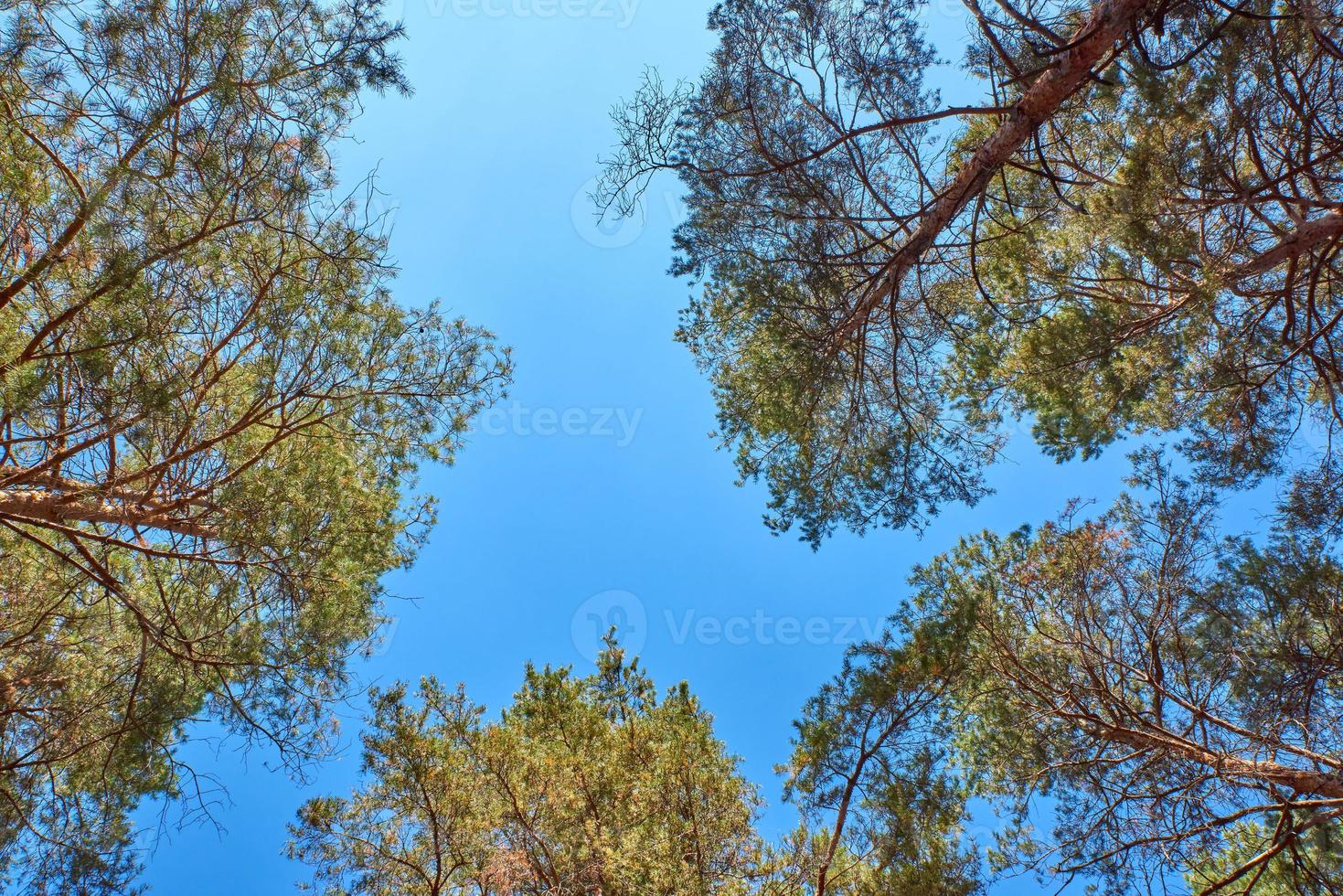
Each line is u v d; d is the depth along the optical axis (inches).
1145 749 260.5
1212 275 220.4
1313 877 236.1
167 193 187.6
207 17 184.2
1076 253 285.9
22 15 177.3
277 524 211.9
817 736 234.7
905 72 250.5
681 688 299.0
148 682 227.0
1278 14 199.0
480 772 256.5
